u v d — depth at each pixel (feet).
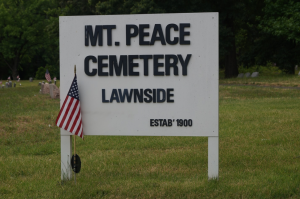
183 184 18.86
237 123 37.93
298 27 95.81
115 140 32.35
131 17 19.54
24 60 241.35
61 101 20.12
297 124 35.29
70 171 20.22
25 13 217.56
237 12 115.44
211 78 19.20
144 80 19.66
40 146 30.68
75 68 19.13
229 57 124.47
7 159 25.98
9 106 55.36
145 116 19.72
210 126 19.31
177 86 19.44
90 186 18.86
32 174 22.31
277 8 106.63
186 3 112.68
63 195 17.58
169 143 30.32
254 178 19.85
